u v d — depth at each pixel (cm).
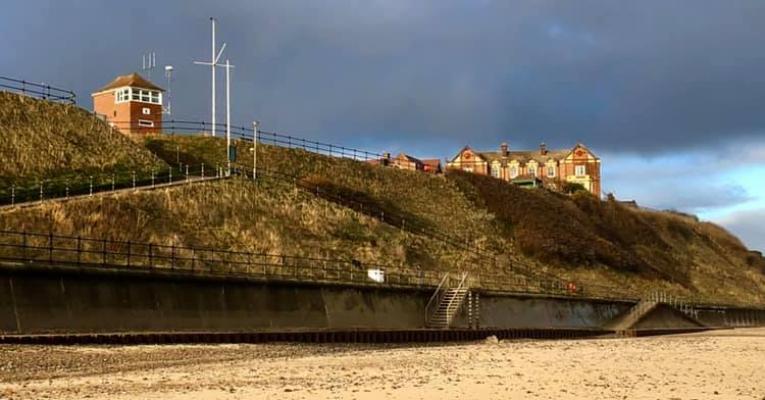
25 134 7312
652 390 2889
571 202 12825
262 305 5409
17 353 3366
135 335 4091
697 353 4991
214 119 9844
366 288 6278
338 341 5175
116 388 2552
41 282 4238
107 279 4544
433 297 6944
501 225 10975
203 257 6131
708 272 13575
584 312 8631
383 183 10606
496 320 7238
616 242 12362
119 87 11319
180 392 2481
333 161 10500
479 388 2798
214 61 9588
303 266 6556
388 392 2608
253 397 2403
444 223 10188
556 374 3409
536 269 9881
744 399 2677
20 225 5497
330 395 2492
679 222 15050
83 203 6166
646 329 8381
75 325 4306
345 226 8138
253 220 7300
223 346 4253
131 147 8206
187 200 7044
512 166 16512
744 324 11762
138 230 6184
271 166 9606
